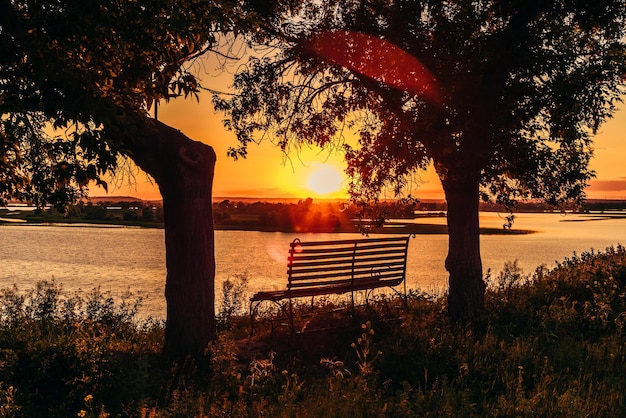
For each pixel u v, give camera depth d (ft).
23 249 133.69
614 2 31.53
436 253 120.26
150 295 60.13
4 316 38.45
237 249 132.98
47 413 19.88
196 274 26.96
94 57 22.36
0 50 20.07
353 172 35.91
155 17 21.63
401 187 36.76
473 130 31.12
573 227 300.61
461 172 32.48
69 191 24.99
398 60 32.14
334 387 20.02
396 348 26.27
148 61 23.15
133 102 24.16
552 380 22.04
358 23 33.86
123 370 22.94
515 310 33.47
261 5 33.63
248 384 21.65
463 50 31.81
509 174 34.71
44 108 20.36
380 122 36.68
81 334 26.84
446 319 32.40
